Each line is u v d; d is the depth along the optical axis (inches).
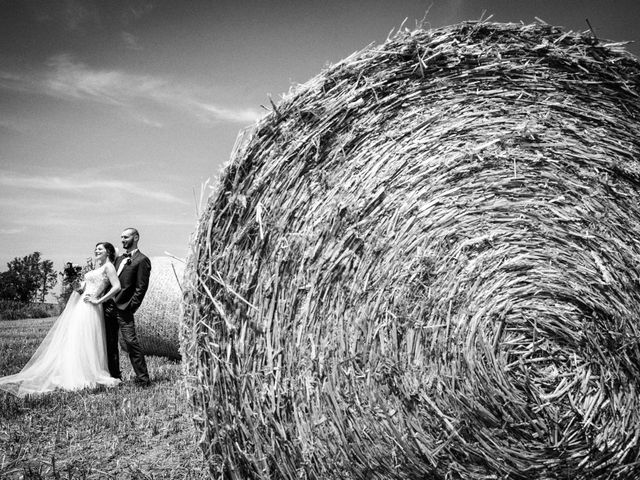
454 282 109.2
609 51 110.6
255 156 114.4
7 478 133.8
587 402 105.8
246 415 108.8
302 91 114.8
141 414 191.5
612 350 105.6
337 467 107.3
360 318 109.0
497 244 110.3
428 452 106.3
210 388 110.0
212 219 112.6
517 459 106.2
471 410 106.6
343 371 108.3
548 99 112.4
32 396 221.8
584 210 109.3
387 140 113.5
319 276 110.8
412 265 109.4
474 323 108.4
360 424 107.3
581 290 107.3
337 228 111.6
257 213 110.7
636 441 103.7
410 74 114.3
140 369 245.4
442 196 111.3
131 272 249.9
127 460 146.9
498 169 112.0
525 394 107.2
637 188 109.0
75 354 252.4
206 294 111.1
